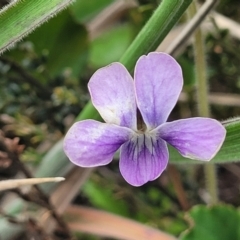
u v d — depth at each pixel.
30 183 0.11
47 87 0.18
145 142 0.09
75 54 0.19
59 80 0.18
